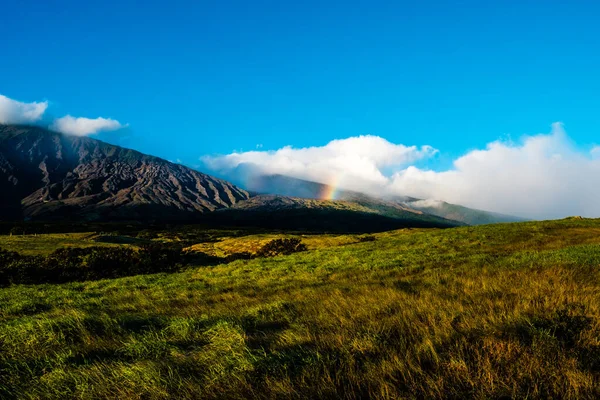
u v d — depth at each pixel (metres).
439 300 8.46
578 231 35.50
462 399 3.90
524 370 4.34
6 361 6.12
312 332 6.70
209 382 4.64
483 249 27.73
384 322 6.87
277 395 4.18
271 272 21.69
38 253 70.56
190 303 12.95
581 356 4.71
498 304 7.55
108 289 20.17
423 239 36.50
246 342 6.12
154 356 5.96
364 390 4.23
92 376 5.07
